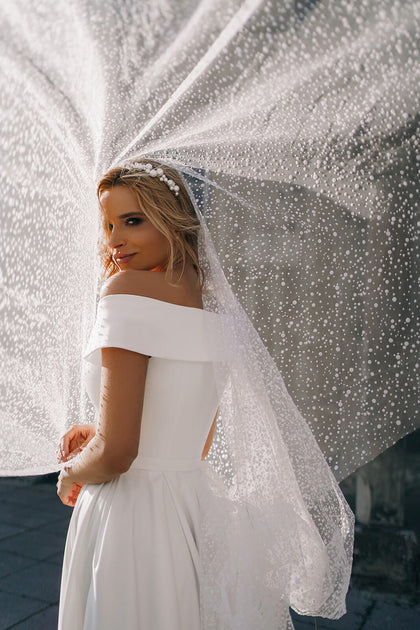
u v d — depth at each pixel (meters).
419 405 1.53
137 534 1.15
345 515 1.36
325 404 1.59
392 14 0.93
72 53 0.99
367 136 1.29
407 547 3.21
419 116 1.18
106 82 1.06
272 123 1.24
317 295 1.58
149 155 1.37
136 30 0.95
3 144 1.20
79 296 1.44
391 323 1.52
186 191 1.29
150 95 1.11
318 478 1.33
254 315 1.63
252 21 0.95
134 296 1.15
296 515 1.24
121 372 1.11
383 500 3.32
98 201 1.35
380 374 1.55
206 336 1.21
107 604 1.10
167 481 1.20
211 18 0.93
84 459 1.16
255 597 1.14
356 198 1.45
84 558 1.18
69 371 1.46
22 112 1.16
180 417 1.20
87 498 1.22
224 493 1.28
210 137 1.30
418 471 4.34
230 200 1.55
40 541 4.05
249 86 1.07
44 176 1.29
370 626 2.82
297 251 1.55
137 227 1.22
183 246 1.25
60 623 1.20
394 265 1.49
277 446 1.25
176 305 1.19
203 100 1.12
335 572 1.33
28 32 0.95
